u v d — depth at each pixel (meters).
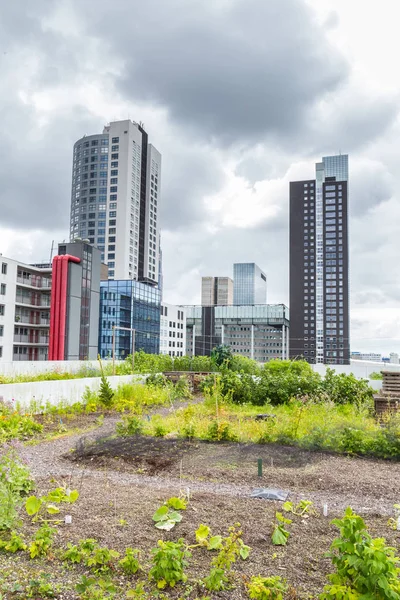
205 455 7.75
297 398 15.15
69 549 3.63
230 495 5.57
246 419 11.88
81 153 119.00
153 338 69.31
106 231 113.88
